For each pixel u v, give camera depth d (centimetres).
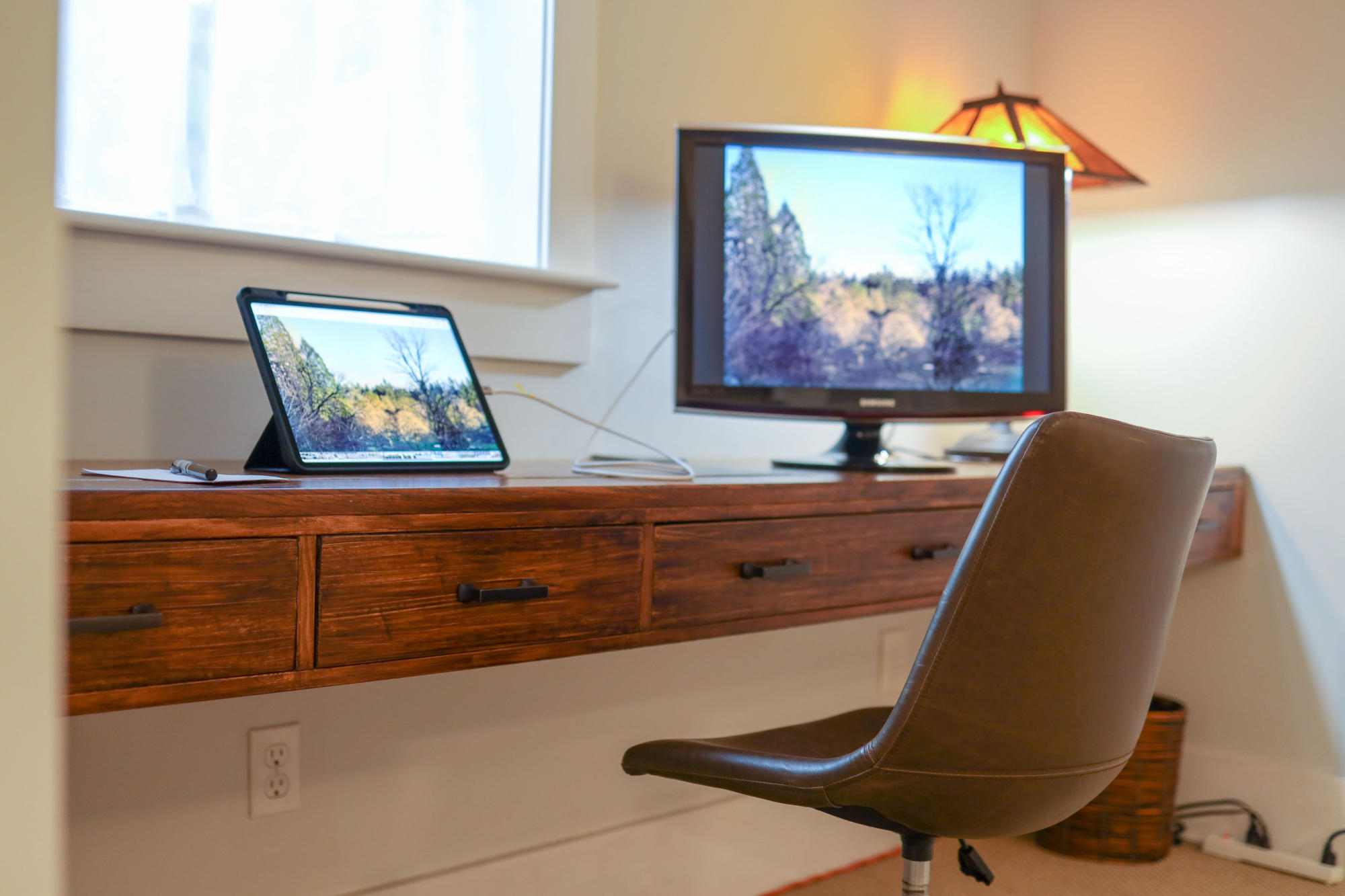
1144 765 211
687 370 162
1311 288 216
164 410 130
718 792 189
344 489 91
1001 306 183
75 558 78
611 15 176
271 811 137
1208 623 230
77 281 121
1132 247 240
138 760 127
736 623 121
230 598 85
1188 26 233
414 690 150
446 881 153
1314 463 216
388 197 153
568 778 168
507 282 160
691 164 162
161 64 132
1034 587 95
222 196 138
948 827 100
